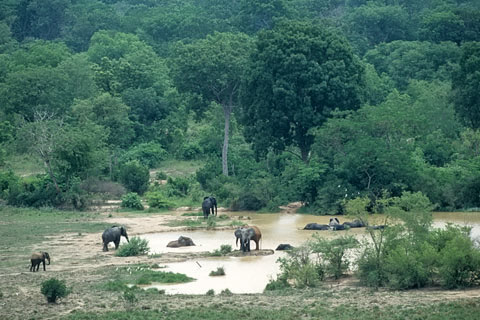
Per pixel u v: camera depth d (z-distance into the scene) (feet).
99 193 300.61
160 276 151.43
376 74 426.92
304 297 129.39
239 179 325.21
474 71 328.49
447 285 133.08
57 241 204.54
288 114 313.73
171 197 317.22
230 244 197.06
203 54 352.90
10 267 166.61
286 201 284.82
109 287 141.49
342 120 288.30
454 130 354.54
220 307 121.80
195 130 426.92
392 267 136.46
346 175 277.85
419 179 268.00
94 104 381.19
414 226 147.23
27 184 306.76
